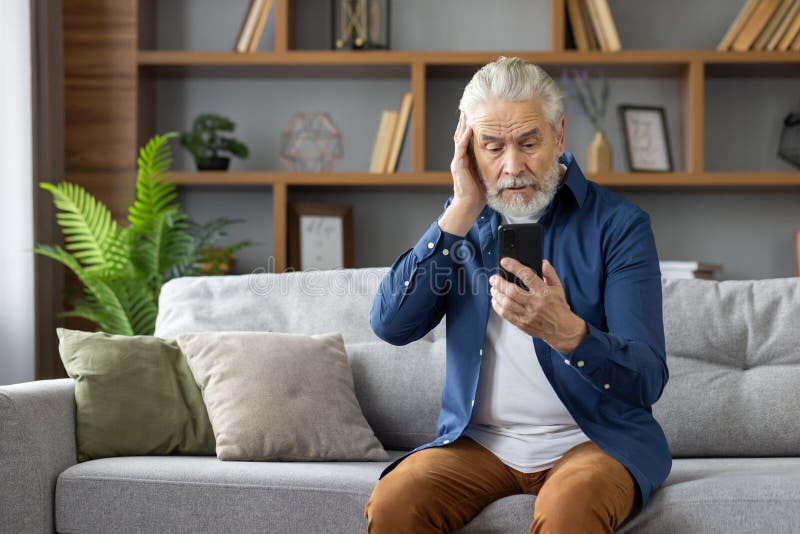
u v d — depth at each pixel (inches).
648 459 61.7
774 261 149.5
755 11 139.6
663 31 150.9
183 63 141.9
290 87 153.5
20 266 126.3
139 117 142.9
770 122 149.9
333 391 83.0
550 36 150.1
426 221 152.4
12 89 126.1
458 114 152.1
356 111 153.5
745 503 59.8
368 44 145.1
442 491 61.1
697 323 85.4
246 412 79.4
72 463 78.3
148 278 125.8
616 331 62.6
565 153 70.6
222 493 70.0
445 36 152.2
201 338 85.3
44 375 132.3
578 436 64.4
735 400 82.1
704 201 150.1
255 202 153.1
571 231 67.2
